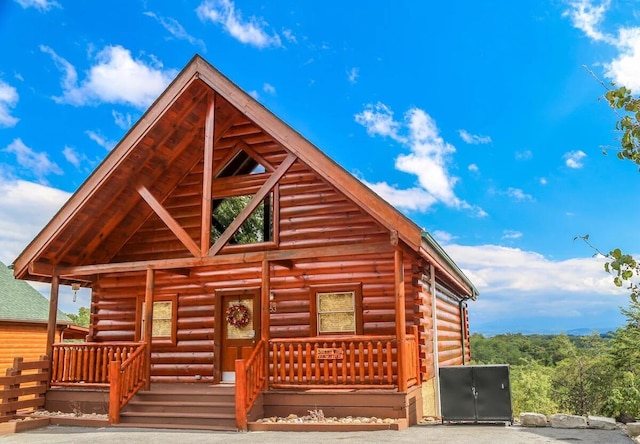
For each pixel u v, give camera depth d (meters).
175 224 11.32
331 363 10.64
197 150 12.91
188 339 12.73
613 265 4.68
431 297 12.60
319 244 11.77
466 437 8.00
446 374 9.59
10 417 10.52
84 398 11.20
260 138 12.70
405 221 9.45
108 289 13.74
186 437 8.53
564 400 26.95
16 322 18.42
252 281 12.40
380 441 7.75
